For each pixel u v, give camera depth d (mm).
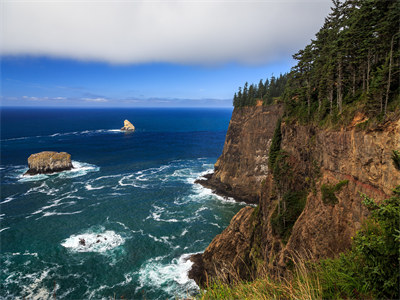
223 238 43531
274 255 31328
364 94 23703
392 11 22484
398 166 9992
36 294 37000
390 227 6703
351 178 22672
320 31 38031
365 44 24297
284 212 33281
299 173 35062
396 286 6289
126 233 54281
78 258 45375
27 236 52156
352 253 8008
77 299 36312
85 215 62125
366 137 20500
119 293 37594
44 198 72062
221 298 8445
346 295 7203
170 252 47969
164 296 36938
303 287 7270
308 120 34031
